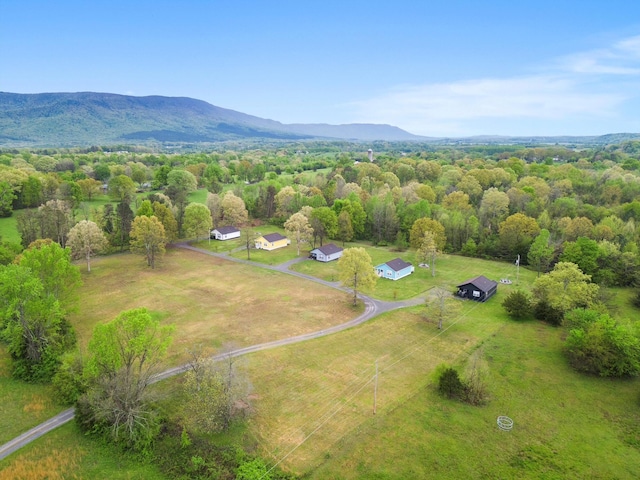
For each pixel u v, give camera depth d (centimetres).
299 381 4938
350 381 4956
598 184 15438
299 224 11075
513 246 10119
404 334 6225
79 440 3972
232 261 10144
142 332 4134
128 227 10956
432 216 12225
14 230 11038
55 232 9906
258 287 8275
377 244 11981
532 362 5416
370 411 4391
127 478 3553
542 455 3791
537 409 4450
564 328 6419
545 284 6788
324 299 7656
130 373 4153
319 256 10269
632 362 4931
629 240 9700
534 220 10431
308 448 3850
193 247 11406
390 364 5362
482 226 11819
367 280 7219
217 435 4000
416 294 7944
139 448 3838
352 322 6650
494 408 4462
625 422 4250
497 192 12775
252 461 3653
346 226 11800
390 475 3541
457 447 3878
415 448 3859
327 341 5972
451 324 6594
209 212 11875
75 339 5588
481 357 5456
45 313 5100
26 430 4094
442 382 4681
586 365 5175
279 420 4231
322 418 4269
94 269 9225
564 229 10375
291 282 8625
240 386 4388
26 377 4919
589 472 3597
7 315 4838
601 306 6278
